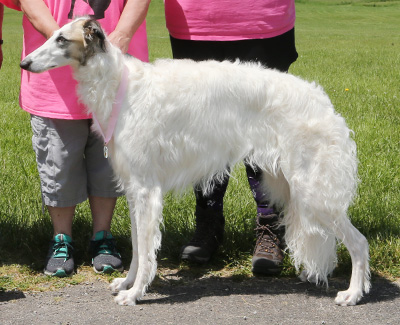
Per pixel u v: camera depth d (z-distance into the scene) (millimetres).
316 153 3330
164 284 3693
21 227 4398
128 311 3271
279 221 3834
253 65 3512
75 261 4035
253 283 3719
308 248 3473
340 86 11445
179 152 3352
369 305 3373
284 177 3510
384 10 52594
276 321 3160
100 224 3984
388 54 18281
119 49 3381
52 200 3830
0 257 4047
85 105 3432
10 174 5523
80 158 3836
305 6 54125
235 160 3424
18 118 8203
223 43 3855
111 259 3869
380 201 4762
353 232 3439
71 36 3227
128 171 3330
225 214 4590
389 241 4094
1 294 3504
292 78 3451
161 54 17766
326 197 3332
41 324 3100
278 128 3342
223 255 4109
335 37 27203
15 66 14766
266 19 3783
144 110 3256
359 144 6621
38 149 3820
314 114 3344
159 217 3340
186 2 3834
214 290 3602
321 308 3334
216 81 3318
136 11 3578
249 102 3338
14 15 41656
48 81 3668
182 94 3293
